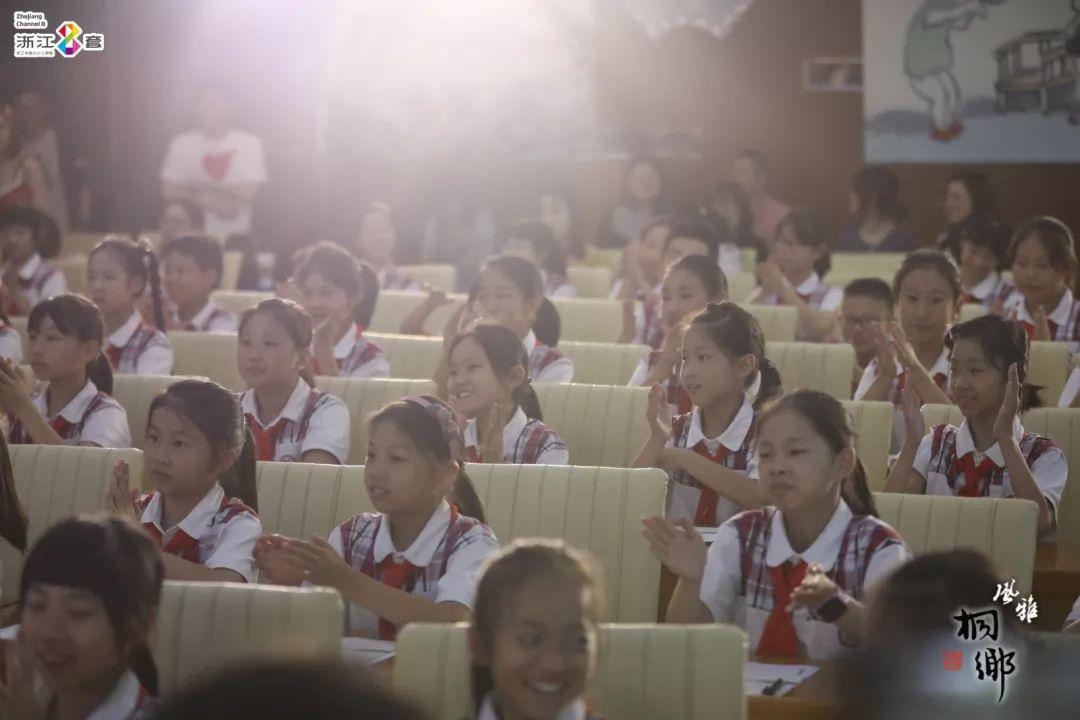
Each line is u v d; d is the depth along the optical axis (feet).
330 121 44.52
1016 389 15.56
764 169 39.86
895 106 42.50
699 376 16.34
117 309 22.91
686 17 44.19
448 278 35.29
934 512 14.05
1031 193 41.98
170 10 42.86
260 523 14.07
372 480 12.91
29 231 30.81
